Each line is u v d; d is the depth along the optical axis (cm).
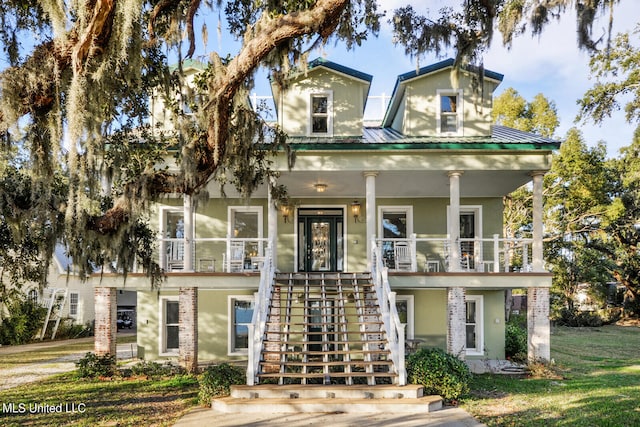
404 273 1202
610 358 1558
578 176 2806
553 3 893
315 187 1411
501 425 760
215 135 746
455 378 920
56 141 681
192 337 1212
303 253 1528
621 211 2750
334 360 1134
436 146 1201
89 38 618
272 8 886
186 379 1123
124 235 802
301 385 908
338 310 1195
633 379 1154
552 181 2916
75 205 711
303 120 1342
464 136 1330
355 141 1246
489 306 1470
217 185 1360
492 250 1512
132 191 749
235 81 733
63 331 2369
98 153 740
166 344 1480
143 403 912
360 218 1528
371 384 910
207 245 1509
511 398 940
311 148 1207
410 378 934
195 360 1210
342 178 1305
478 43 959
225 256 1488
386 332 1012
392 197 1537
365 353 974
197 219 1517
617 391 1002
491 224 1526
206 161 792
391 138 1342
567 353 1688
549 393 987
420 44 970
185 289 1223
